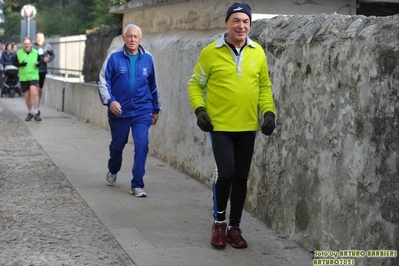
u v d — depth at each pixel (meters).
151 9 12.17
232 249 6.35
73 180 9.30
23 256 6.08
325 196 5.92
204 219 7.38
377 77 5.12
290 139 6.64
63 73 21.22
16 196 8.34
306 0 8.77
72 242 6.52
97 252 6.25
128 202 8.10
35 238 6.62
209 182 8.86
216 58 6.18
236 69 6.14
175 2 10.56
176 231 6.93
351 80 5.50
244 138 6.29
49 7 42.06
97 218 7.38
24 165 10.35
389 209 4.96
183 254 6.20
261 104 6.29
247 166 6.35
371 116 5.19
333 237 5.77
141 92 8.42
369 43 5.27
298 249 6.33
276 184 6.91
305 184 6.30
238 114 6.17
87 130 14.59
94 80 17.08
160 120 10.91
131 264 5.95
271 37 7.21
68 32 35.53
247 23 6.09
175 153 10.21
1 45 31.14
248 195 7.60
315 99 6.14
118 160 8.77
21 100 22.44
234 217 6.45
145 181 9.25
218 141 6.19
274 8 8.59
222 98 6.16
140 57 8.43
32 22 25.55
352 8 9.04
